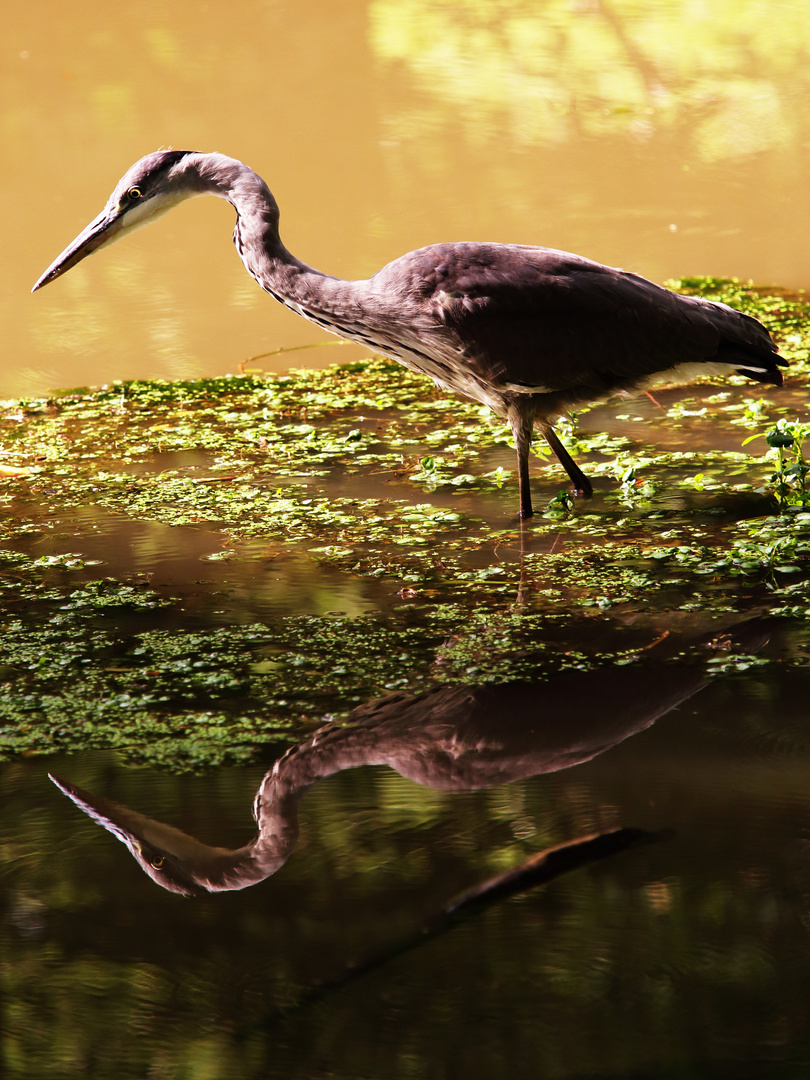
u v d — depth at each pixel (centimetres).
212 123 2858
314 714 769
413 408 1480
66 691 808
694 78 3209
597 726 739
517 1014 515
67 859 635
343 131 2819
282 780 699
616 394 1108
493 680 797
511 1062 488
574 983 531
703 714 745
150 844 645
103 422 1467
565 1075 481
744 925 561
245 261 1126
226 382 1617
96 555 1049
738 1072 477
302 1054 500
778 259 1970
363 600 931
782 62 3309
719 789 668
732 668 796
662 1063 484
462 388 1119
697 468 1205
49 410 1527
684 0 4044
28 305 1973
